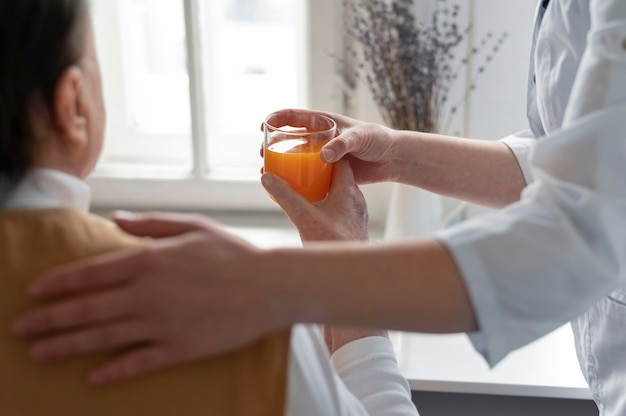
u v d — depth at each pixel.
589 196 0.81
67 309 0.73
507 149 1.26
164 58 1.89
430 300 0.79
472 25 1.67
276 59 1.88
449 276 0.80
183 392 0.76
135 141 1.94
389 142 1.21
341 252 0.79
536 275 0.80
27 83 0.76
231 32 1.86
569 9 1.03
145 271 0.73
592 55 0.86
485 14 1.67
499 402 1.65
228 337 0.75
